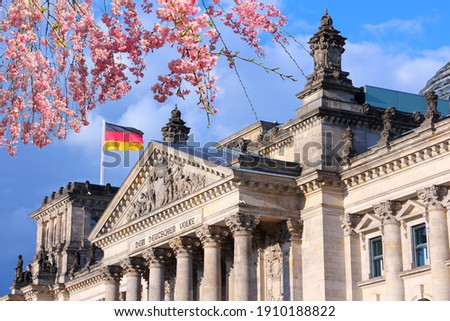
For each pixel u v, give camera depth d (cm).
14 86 3181
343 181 9269
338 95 9781
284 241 9481
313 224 9231
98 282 14638
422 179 8362
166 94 3250
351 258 9069
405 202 8656
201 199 9750
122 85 3325
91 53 3189
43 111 3291
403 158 8538
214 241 9594
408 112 10556
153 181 10900
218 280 9500
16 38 2995
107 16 3162
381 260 8962
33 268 17262
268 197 9300
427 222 8344
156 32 3125
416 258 8556
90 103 3350
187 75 3222
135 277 11262
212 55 3178
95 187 16638
